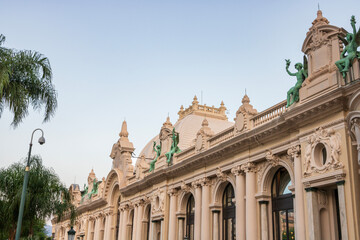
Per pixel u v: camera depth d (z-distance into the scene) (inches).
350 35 1005.2
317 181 995.3
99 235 2632.9
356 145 898.7
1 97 917.2
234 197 1418.6
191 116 2226.9
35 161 1578.5
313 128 1045.8
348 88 948.6
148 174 1980.8
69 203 1712.6
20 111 952.9
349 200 916.6
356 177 933.8
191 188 1627.7
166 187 1779.0
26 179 1121.4
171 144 1854.1
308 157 1037.2
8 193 1494.8
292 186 1139.9
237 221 1299.2
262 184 1256.8
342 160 954.7
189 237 1643.7
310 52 1122.7
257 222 1243.8
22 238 1553.9
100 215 2664.9
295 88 1143.6
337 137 976.9
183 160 1636.3
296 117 1086.4
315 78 1085.1
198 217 1523.1
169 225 1705.2
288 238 1171.3
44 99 1026.7
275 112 1245.7
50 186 1598.2
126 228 2197.3
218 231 1438.2
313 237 971.9
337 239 984.3
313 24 1135.6
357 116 856.3
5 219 1456.7
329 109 1000.9
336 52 1044.5
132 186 2105.1
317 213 993.5
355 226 895.1
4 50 987.9
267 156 1216.8
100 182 2842.0
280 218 1219.9
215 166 1465.3
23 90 978.1
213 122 2212.1
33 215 1528.1
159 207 1787.6
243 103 1376.7
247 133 1282.0
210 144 1533.0
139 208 2039.9
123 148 2468.0
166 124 1946.4
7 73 906.7
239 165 1333.7
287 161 1182.9
